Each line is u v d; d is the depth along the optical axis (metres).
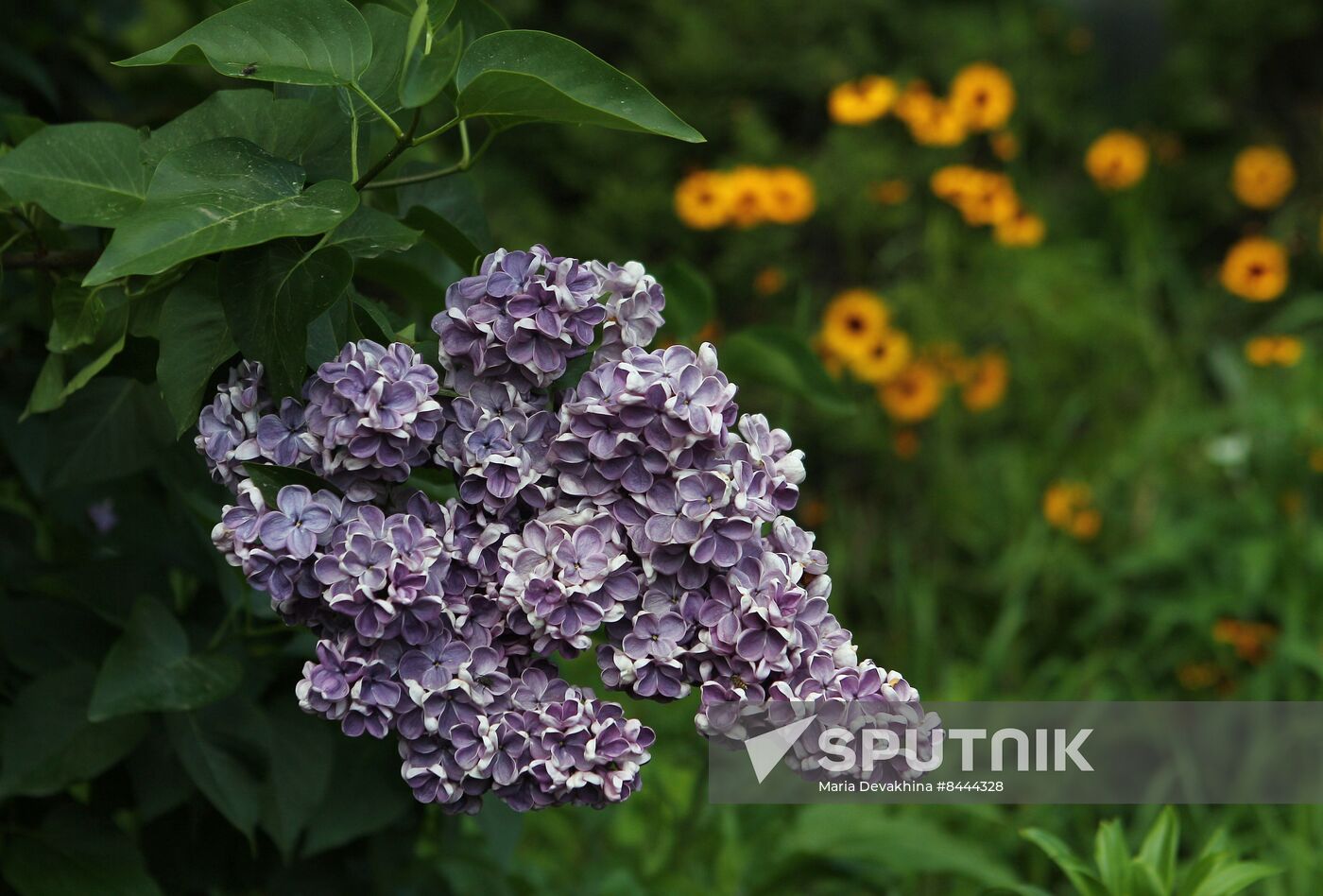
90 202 1.11
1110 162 3.39
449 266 1.34
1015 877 1.76
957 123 3.10
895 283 3.63
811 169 3.62
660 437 1.05
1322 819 2.06
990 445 3.10
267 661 1.31
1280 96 4.61
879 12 4.26
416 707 1.06
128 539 1.29
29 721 1.23
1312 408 2.81
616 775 1.06
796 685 1.06
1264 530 2.61
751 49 4.05
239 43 1.09
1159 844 1.34
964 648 2.65
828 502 3.04
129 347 1.16
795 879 1.68
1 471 1.41
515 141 3.95
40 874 1.26
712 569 1.06
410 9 1.18
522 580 1.06
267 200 1.07
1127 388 3.21
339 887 1.38
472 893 1.59
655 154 3.88
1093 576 2.62
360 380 1.05
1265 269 3.11
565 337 1.06
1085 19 4.69
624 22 4.09
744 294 3.63
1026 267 3.34
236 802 1.24
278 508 1.05
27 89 1.57
